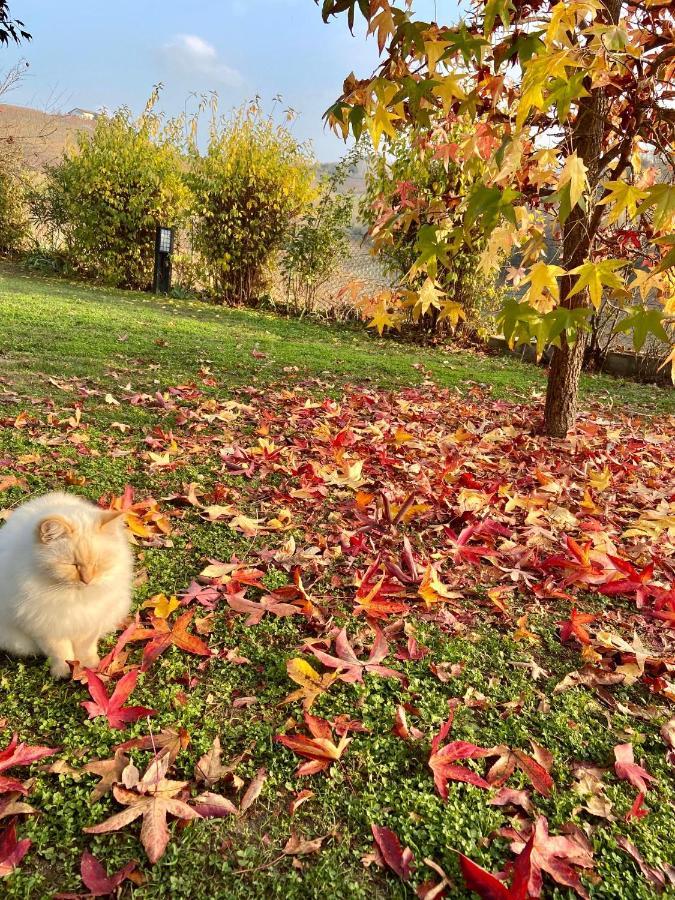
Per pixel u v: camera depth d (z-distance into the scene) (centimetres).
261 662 244
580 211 443
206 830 171
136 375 661
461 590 314
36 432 452
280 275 1448
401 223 374
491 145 345
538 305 363
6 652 238
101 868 157
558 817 184
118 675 231
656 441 612
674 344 312
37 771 185
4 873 152
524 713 229
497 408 683
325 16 234
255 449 456
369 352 980
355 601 284
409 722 219
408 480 445
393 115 264
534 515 392
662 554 363
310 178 1381
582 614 280
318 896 157
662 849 177
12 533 222
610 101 428
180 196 1453
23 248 1648
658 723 233
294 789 187
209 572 290
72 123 2064
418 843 172
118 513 223
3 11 653
